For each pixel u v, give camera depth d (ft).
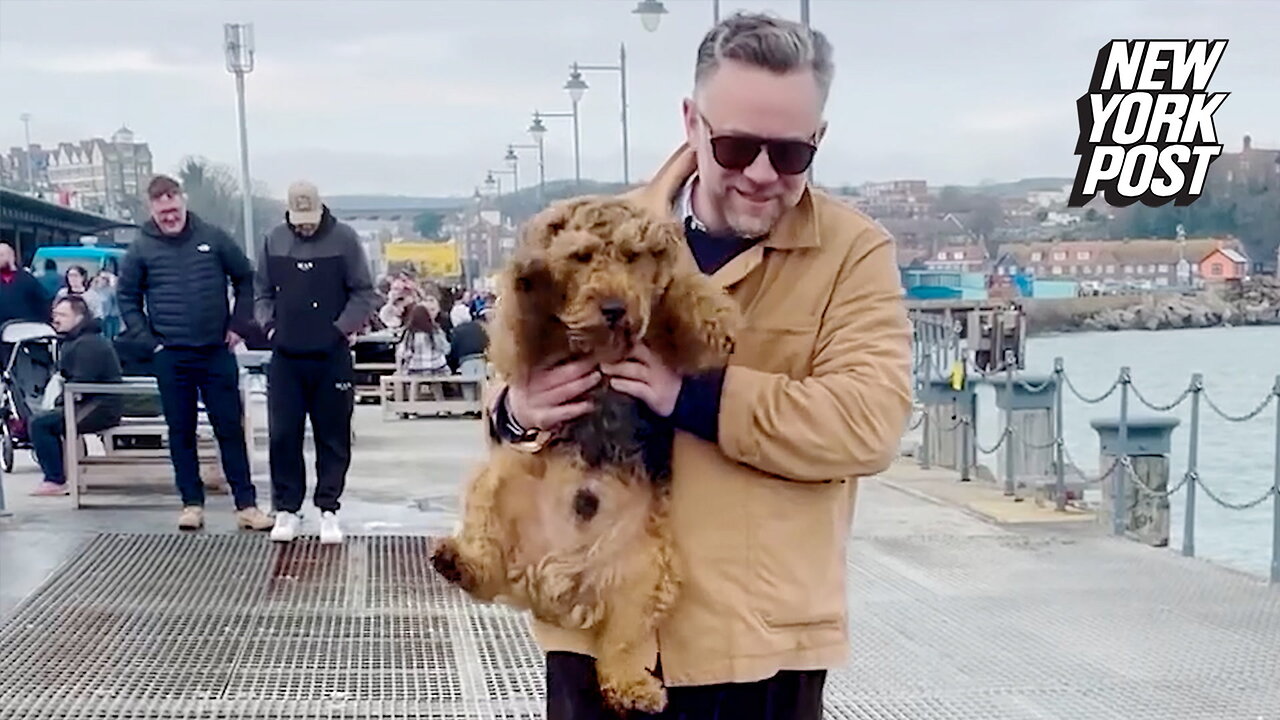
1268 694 15.46
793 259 7.42
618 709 7.34
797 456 7.04
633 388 7.04
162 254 22.79
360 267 22.56
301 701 14.51
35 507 26.17
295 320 22.16
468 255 170.60
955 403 34.78
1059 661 16.79
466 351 50.62
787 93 6.95
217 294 23.13
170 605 18.45
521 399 7.28
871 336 7.31
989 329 55.11
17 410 31.17
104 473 27.14
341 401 22.77
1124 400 26.55
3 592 18.92
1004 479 32.14
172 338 22.98
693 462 7.41
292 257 22.11
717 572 7.34
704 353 7.02
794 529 7.41
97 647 16.38
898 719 14.62
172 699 14.49
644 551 7.32
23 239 103.50
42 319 36.42
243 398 26.48
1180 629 18.35
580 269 6.87
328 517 22.89
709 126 7.14
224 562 21.18
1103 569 22.29
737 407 6.99
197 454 23.86
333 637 17.07
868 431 7.07
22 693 14.52
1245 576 21.94
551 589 7.34
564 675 7.87
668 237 6.95
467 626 17.69
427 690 15.01
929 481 33.06
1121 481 26.23
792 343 7.39
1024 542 24.77
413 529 24.45
